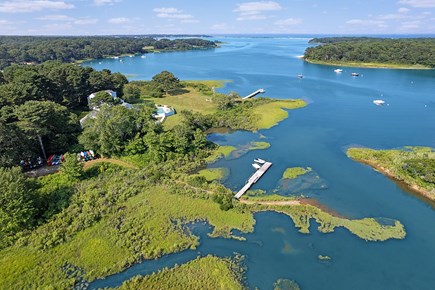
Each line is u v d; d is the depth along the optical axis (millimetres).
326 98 124000
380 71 193625
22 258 38438
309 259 39875
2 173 44469
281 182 58656
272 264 38906
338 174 61688
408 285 36219
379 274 37719
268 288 35500
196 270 37625
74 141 70812
